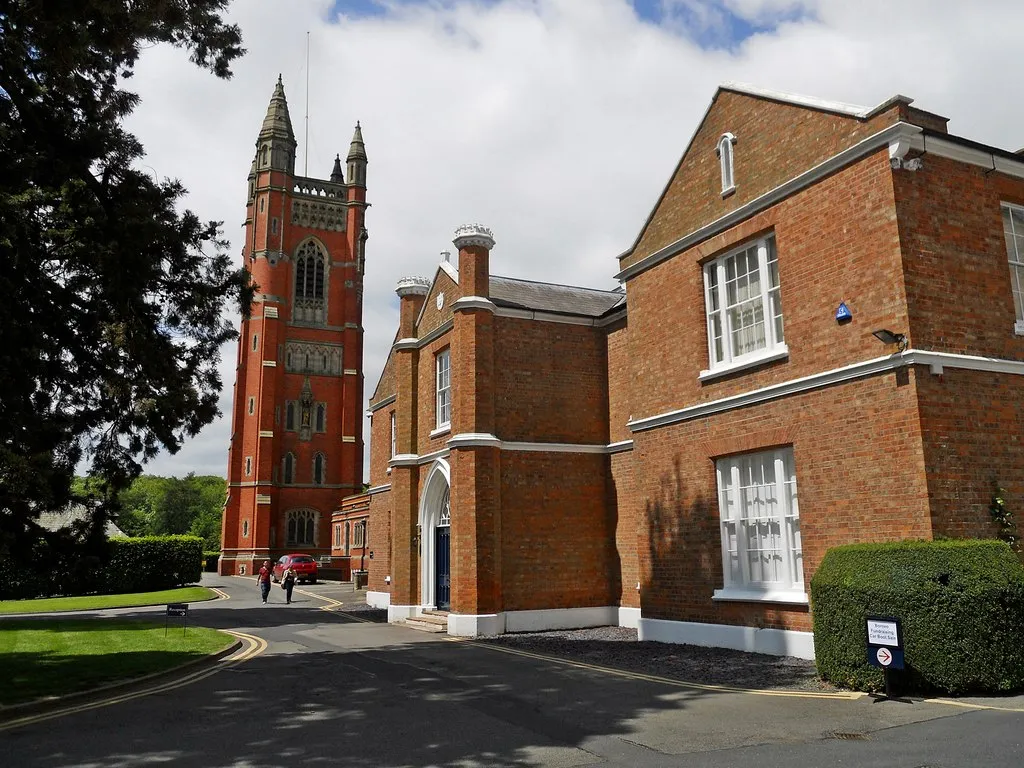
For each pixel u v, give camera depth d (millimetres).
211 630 19359
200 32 12156
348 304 69312
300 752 7641
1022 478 11492
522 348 20594
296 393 66750
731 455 14344
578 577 20094
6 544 11242
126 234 11969
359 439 67500
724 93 15148
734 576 14164
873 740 7469
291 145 71062
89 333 12852
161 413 13164
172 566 38906
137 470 13281
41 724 9078
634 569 19688
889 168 11664
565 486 20406
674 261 16078
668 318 16125
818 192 12844
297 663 14086
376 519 29922
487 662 13875
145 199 12594
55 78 11547
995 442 11398
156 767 7184
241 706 10023
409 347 24281
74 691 10820
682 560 15156
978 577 9367
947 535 10680
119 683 11461
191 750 7770
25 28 10328
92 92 12211
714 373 14617
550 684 11352
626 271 17391
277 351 65812
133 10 10688
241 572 60875
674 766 6926
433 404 22859
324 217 70438
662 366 16188
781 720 8500
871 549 10281
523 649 15742
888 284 11508
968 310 11711
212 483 104062
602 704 9750
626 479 20172
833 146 12695
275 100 70500
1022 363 11867
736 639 13773
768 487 13656
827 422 12297
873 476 11469
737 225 14500
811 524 12461
